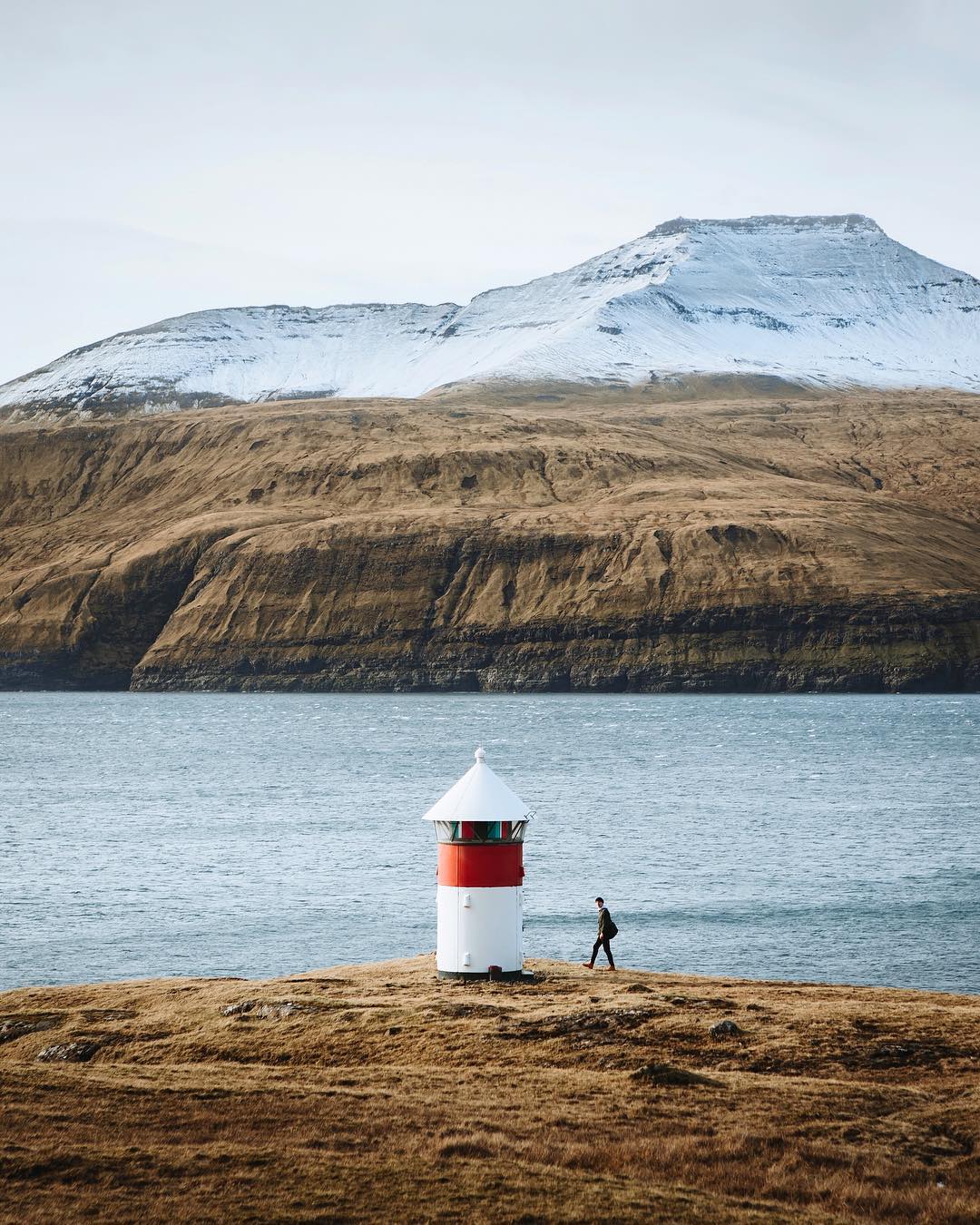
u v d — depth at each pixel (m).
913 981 82.31
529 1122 37.53
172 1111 37.62
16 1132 35.16
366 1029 48.59
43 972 84.62
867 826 153.12
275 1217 29.94
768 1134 36.81
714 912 103.06
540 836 144.75
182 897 109.88
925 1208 32.38
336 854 132.62
